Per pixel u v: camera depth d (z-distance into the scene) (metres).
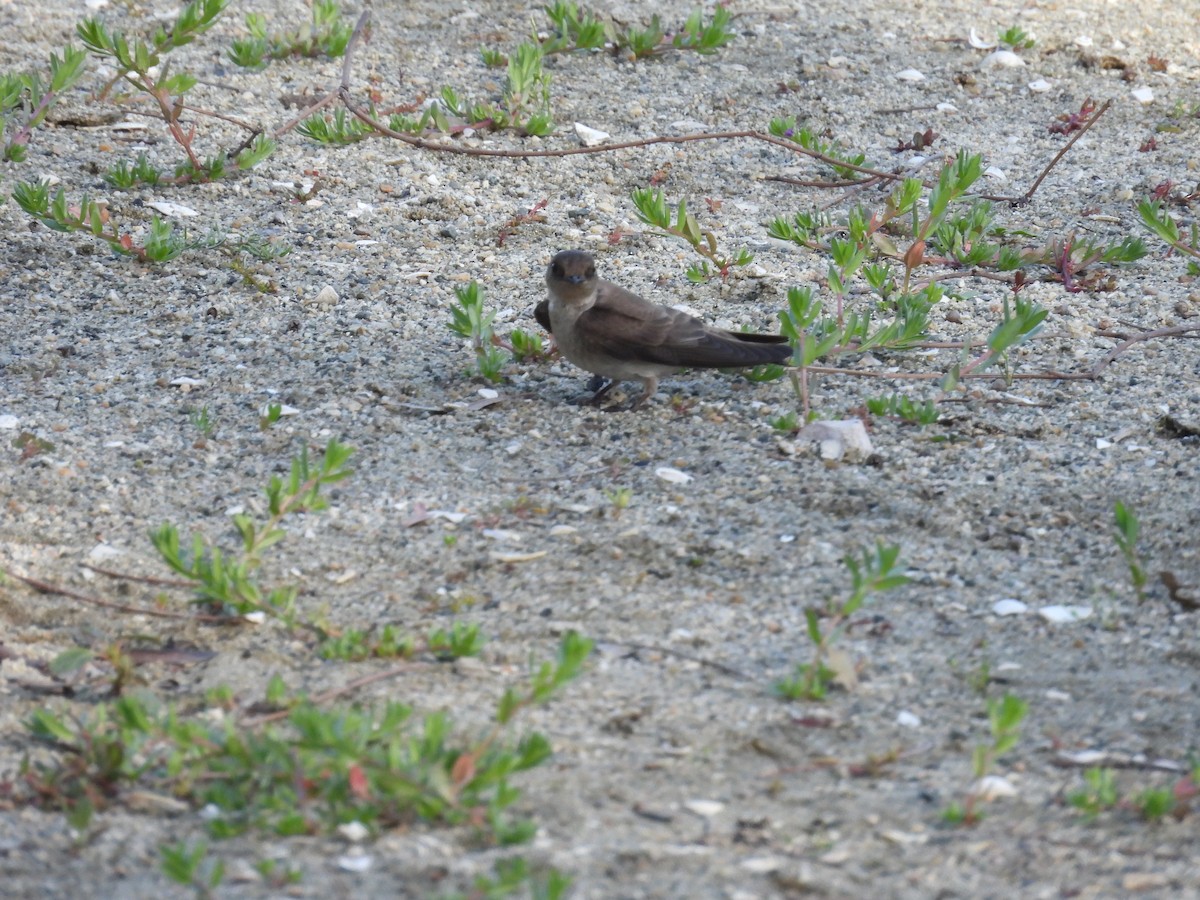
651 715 7.95
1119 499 10.41
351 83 18.86
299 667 8.45
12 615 8.91
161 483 10.55
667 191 16.58
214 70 18.98
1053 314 13.77
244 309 13.40
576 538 9.87
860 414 11.68
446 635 8.62
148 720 7.22
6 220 14.77
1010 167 17.50
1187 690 8.23
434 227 15.37
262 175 16.28
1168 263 15.07
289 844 6.71
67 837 6.79
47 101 15.98
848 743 7.72
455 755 6.98
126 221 15.02
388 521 10.11
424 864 6.57
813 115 18.64
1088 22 22.06
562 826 6.90
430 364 12.55
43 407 11.56
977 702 8.12
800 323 11.47
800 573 9.48
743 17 21.64
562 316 11.55
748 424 11.60
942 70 20.11
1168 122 18.67
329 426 11.44
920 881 6.55
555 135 17.78
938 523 10.09
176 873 6.22
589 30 19.89
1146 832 6.89
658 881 6.49
